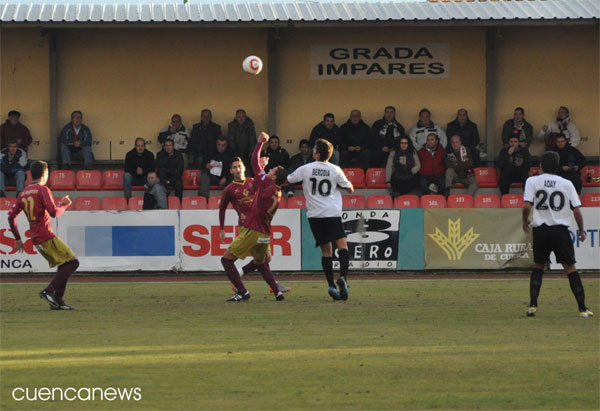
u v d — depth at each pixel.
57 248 35.75
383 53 70.88
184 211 53.03
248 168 66.56
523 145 65.81
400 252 53.09
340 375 22.61
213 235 53.00
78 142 67.81
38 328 30.58
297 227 53.03
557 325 30.95
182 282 48.69
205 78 70.50
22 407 19.64
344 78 70.88
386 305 37.12
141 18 63.09
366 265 52.94
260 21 62.75
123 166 70.88
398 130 67.62
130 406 19.61
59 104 69.88
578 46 71.31
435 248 53.12
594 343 27.11
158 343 27.30
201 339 28.03
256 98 70.69
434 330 29.81
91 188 67.12
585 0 68.25
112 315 34.12
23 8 64.81
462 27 70.81
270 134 69.81
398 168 64.81
